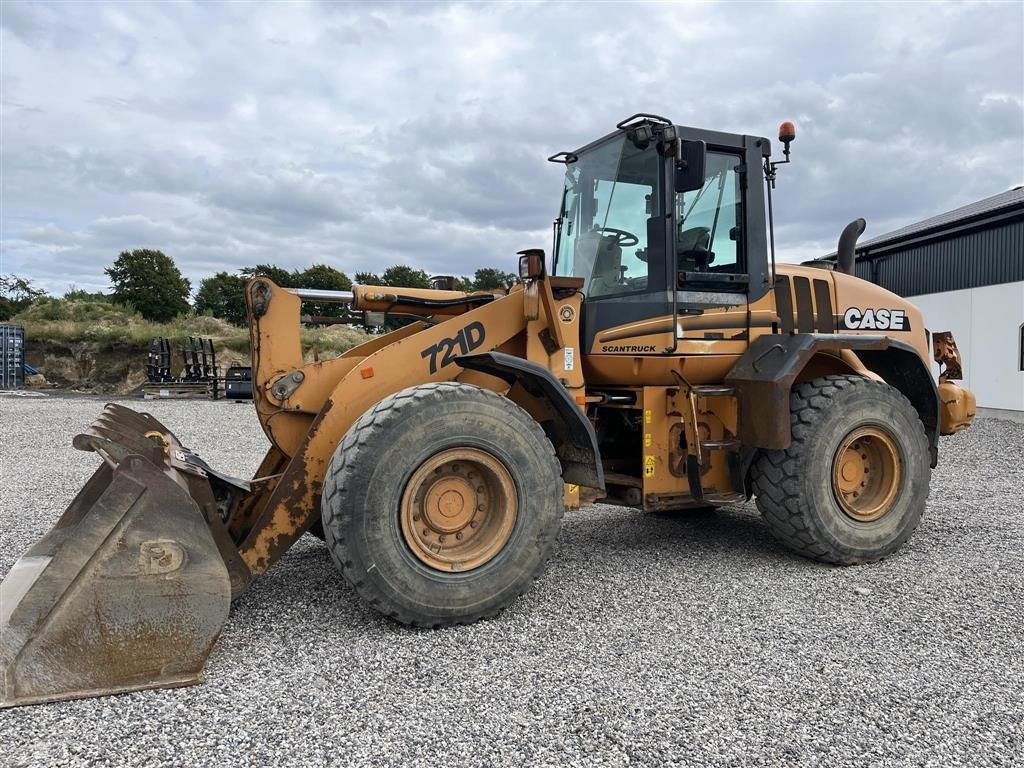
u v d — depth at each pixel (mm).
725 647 3094
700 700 2619
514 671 2838
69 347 24438
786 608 3580
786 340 4395
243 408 15352
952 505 6051
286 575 4008
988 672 2875
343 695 2619
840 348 4387
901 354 4941
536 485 3449
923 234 14547
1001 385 12914
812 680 2791
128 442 3217
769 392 4129
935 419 5051
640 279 4301
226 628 3238
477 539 3455
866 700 2637
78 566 2588
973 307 13477
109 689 2592
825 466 4250
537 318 3881
